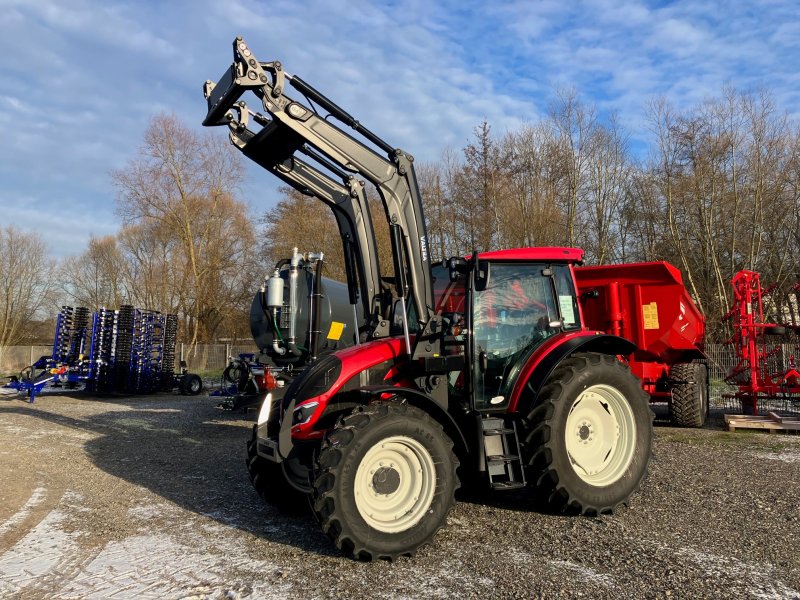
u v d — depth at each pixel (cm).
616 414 527
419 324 479
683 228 2964
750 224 2830
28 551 433
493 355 517
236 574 384
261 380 981
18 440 934
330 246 3088
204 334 3531
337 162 469
